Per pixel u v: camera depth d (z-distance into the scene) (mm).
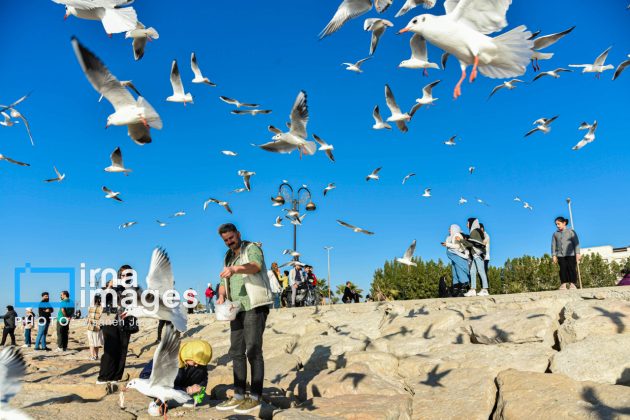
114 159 8789
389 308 10805
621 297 8289
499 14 5676
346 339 9172
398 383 7102
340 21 8398
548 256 30484
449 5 5984
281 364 8648
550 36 7375
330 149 11164
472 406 6039
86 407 6312
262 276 6301
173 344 5320
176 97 10000
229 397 7156
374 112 11008
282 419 5547
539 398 5637
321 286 29438
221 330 12703
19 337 20109
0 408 4492
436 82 10281
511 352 7180
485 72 6055
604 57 11234
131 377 8477
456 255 12133
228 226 6332
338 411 5848
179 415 6043
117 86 5953
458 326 8516
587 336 6941
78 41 5598
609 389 5570
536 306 8867
